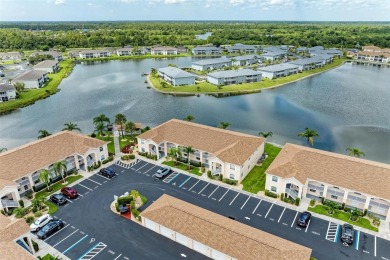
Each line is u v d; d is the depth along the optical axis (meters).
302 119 122.38
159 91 164.25
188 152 77.06
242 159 72.25
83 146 78.94
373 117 124.06
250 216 60.25
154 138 83.00
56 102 149.50
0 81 179.88
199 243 50.62
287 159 69.19
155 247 52.78
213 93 159.38
